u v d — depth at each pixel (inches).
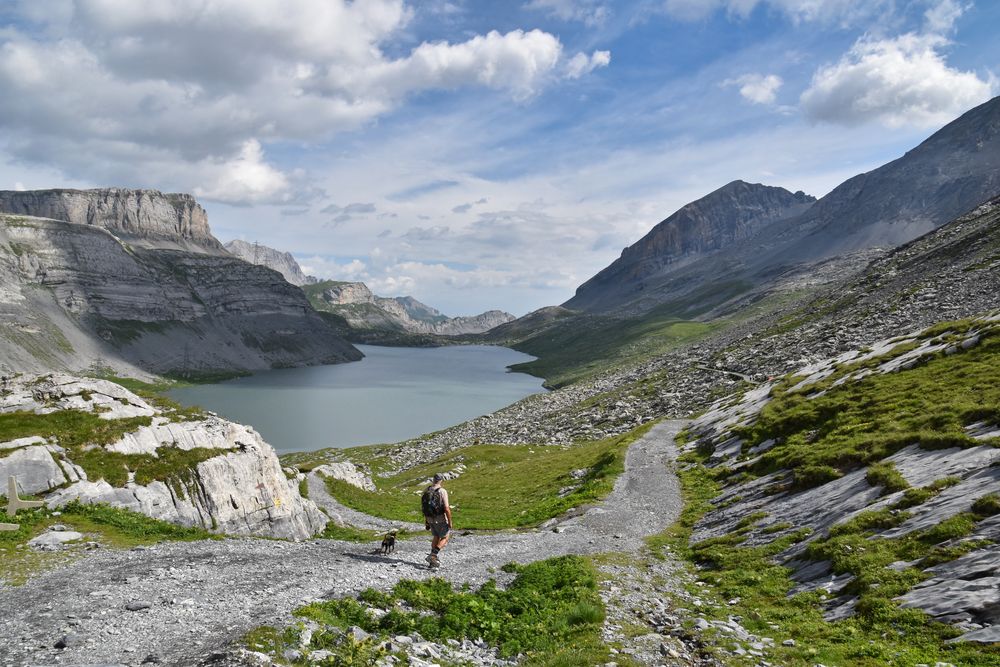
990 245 4448.8
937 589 644.7
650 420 3804.1
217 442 1342.3
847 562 794.2
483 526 1670.8
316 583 692.1
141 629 510.6
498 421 5487.2
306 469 2341.3
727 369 4537.4
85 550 803.4
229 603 594.2
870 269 6638.8
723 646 602.9
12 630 507.8
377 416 7007.9
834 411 1815.9
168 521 1085.8
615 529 1400.1
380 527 1686.8
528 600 735.1
